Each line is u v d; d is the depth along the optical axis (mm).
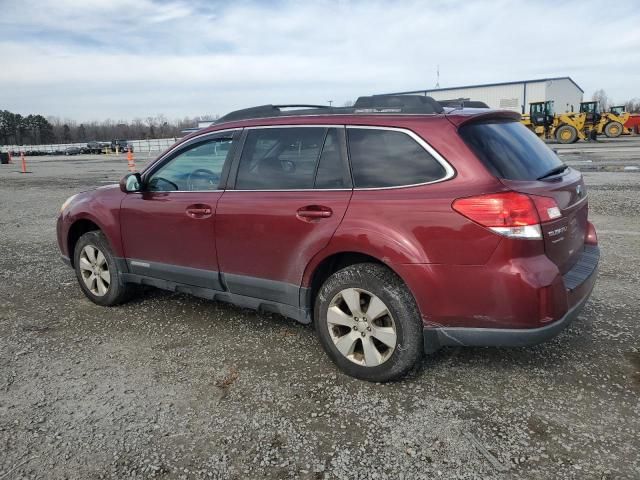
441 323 3094
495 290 2896
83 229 5238
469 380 3393
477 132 3211
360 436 2854
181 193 4266
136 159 36875
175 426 2990
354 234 3254
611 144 28500
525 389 3262
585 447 2693
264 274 3785
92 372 3658
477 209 2896
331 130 3568
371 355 3342
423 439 2805
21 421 3061
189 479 2561
